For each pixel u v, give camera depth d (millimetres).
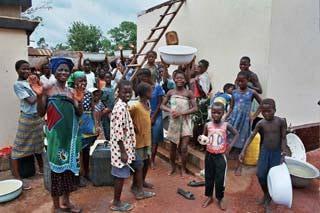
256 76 4848
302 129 5527
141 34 9227
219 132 3701
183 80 4582
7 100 5219
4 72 5145
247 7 5277
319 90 5805
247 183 4320
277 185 3383
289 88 5301
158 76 5855
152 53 5719
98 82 7488
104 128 5500
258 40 5105
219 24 5965
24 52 5328
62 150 3453
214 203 3809
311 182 4457
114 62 13281
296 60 5309
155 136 4957
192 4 6734
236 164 4746
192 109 4594
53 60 3469
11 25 5062
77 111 3594
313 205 3779
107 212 3664
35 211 3758
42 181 4668
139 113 3887
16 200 4039
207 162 3727
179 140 4637
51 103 3389
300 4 5203
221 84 5996
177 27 7336
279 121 3662
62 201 3752
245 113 4520
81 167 4539
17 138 4520
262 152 3748
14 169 4629
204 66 5926
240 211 3619
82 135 4367
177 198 3975
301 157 4930
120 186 3643
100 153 4363
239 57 5516
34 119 4512
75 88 3645
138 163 3947
